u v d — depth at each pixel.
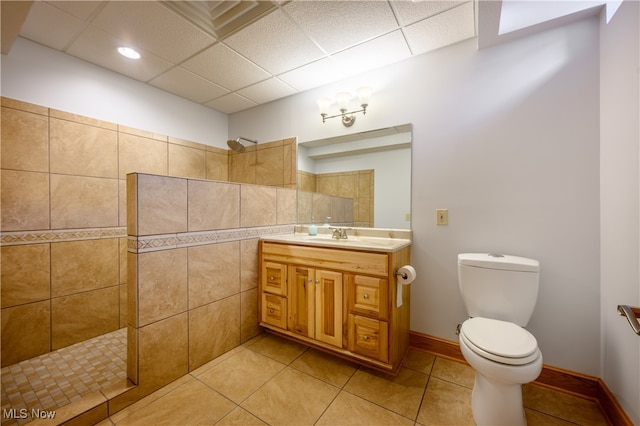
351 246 1.73
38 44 1.90
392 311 1.61
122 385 1.45
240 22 1.72
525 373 1.13
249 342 2.09
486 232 1.78
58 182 1.96
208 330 1.82
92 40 1.87
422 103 2.01
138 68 2.23
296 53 2.02
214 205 1.87
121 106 2.32
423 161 2.00
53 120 1.94
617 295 1.31
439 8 1.58
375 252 1.65
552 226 1.60
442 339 1.91
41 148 1.89
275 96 2.74
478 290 1.59
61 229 1.97
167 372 1.59
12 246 1.77
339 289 1.77
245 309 2.10
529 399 1.49
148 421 1.32
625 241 1.24
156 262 1.54
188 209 1.71
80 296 2.06
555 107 1.59
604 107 1.44
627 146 1.23
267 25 1.74
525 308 1.50
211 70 2.26
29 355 1.83
